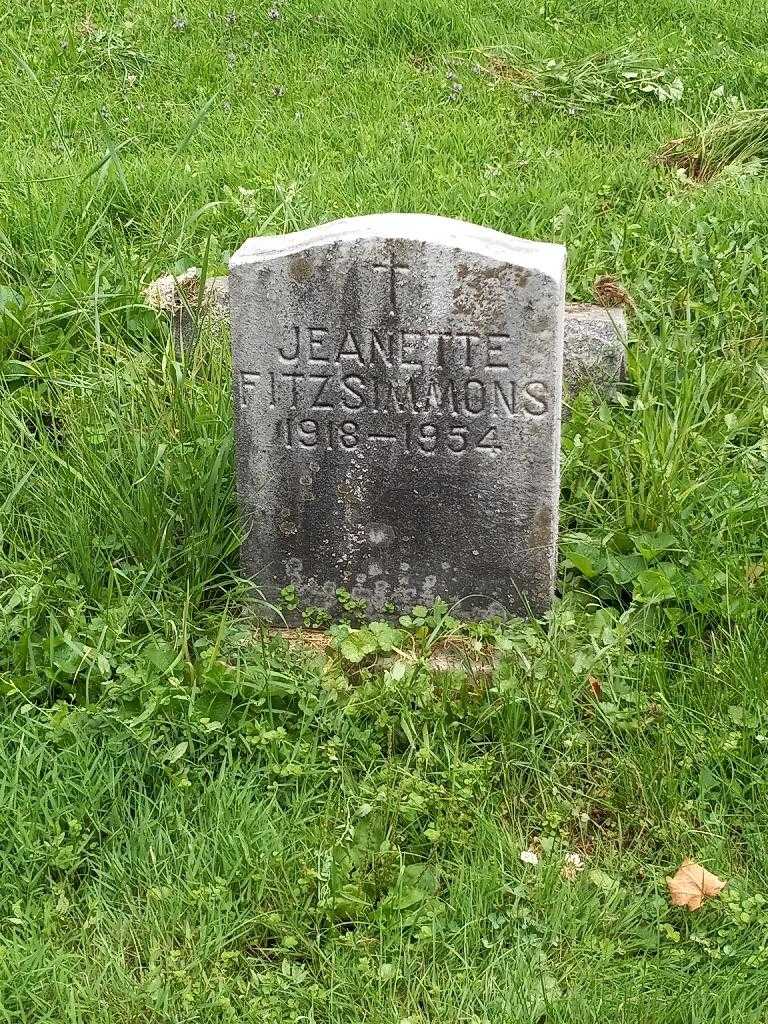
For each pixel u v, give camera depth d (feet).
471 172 10.16
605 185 9.97
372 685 6.31
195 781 5.98
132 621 6.54
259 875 5.59
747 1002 5.29
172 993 5.28
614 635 6.48
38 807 5.76
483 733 6.19
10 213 9.05
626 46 12.23
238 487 6.63
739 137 10.66
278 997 5.28
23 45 12.06
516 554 6.56
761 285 8.76
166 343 7.83
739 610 6.57
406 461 6.46
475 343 6.20
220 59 12.07
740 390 8.09
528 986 5.29
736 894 5.55
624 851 5.87
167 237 9.16
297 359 6.34
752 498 7.16
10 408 7.48
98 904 5.54
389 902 5.51
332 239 6.12
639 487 7.16
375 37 12.65
